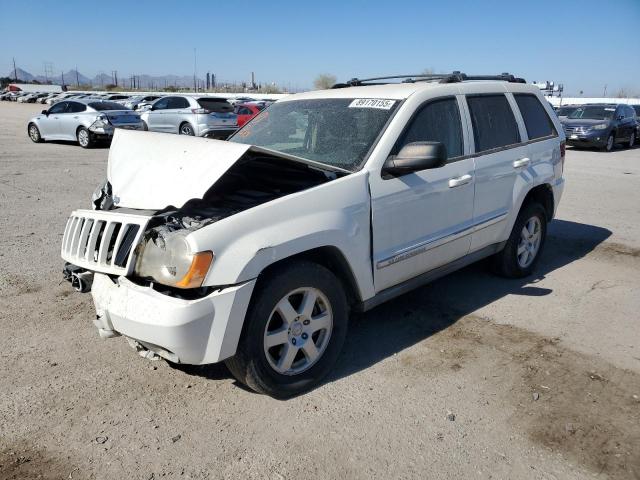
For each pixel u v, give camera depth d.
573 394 3.37
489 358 3.82
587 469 2.71
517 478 2.66
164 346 2.87
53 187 10.06
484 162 4.52
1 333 4.13
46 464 2.75
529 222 5.36
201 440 2.93
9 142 19.09
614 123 19.47
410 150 3.61
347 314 3.55
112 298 3.04
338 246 3.39
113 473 2.69
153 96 37.62
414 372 3.63
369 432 3.00
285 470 2.71
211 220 3.05
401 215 3.81
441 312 4.61
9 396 3.32
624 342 4.06
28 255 5.94
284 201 3.21
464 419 3.12
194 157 3.34
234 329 2.98
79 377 3.54
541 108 5.53
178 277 2.86
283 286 3.16
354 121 4.08
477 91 4.71
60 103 18.53
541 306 4.74
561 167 5.68
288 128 4.43
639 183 11.62
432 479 2.65
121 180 3.53
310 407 3.24
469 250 4.57
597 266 5.89
